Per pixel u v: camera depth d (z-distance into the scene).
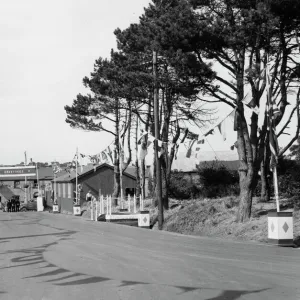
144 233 24.39
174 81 24.81
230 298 8.41
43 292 9.38
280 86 23.06
